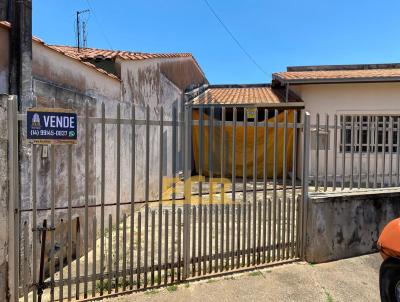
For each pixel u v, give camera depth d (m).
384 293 4.01
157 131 9.97
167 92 11.84
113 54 8.37
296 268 5.01
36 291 4.03
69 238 4.00
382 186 6.13
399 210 5.93
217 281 4.55
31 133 3.73
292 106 12.07
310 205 5.25
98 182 6.53
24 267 3.85
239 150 11.99
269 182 10.48
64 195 5.29
